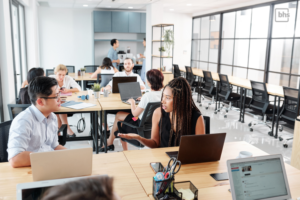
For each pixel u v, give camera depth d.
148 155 1.83
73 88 4.19
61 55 9.12
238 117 5.79
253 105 5.05
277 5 6.32
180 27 10.05
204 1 7.23
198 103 7.25
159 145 2.16
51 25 8.88
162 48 7.32
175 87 1.94
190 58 10.43
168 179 1.29
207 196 1.33
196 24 10.00
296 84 5.95
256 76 7.13
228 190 1.40
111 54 7.88
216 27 8.80
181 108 1.95
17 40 5.64
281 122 5.24
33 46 6.75
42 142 1.89
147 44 8.15
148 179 1.50
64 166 1.41
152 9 7.68
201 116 2.01
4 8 3.78
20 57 5.75
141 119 2.93
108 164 1.67
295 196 1.35
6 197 1.28
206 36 9.42
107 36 9.44
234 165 1.21
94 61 9.14
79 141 4.02
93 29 8.89
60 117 4.05
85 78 5.93
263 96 4.82
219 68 8.80
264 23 6.74
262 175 1.24
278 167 1.28
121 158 1.77
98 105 3.38
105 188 0.37
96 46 9.46
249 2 7.14
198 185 1.45
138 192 1.36
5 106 4.00
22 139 1.67
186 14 10.02
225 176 1.55
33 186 1.11
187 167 1.67
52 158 1.38
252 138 4.41
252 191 1.21
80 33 9.15
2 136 1.96
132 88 3.78
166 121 2.08
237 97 5.84
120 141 3.80
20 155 1.61
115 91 4.18
